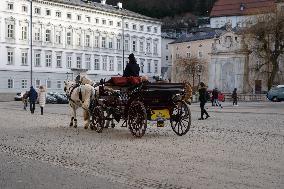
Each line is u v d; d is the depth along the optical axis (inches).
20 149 571.2
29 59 3486.7
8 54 3351.4
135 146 592.1
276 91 2787.9
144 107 675.4
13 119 1137.4
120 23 4343.0
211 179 382.0
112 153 532.1
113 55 4269.2
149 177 393.4
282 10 3139.8
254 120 1072.8
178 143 621.0
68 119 1134.4
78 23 3905.0
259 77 3366.1
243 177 388.5
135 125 697.0
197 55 4520.2
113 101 746.8
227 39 3472.0
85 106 816.3
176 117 723.4
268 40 3075.8
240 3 5132.9
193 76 4261.8
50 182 376.5
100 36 4128.9
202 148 568.4
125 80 719.7
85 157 504.1
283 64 3331.7
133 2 6973.4
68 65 3828.7
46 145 609.9
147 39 4675.2
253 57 3388.3
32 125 940.0
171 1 7165.4
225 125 919.7
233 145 595.8
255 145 594.6
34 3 3535.9
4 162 474.0
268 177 387.5
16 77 3385.8
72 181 380.2
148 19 4670.3
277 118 1148.5
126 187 357.1
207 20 6683.1
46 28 3631.9
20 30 3435.0
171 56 4886.8
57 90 3708.2
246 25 3348.9
